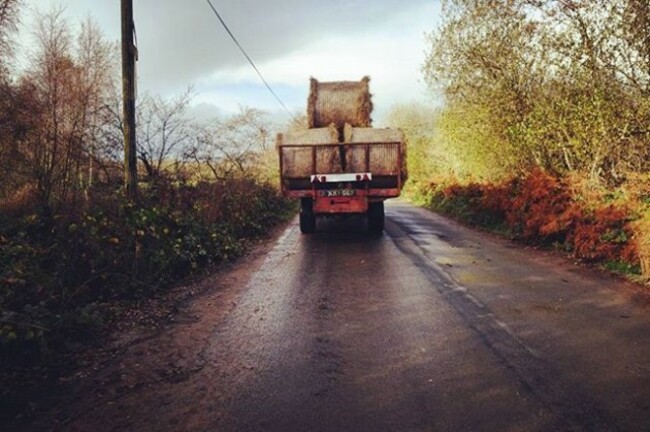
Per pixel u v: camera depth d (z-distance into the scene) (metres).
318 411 3.54
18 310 5.11
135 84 8.29
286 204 22.45
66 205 7.34
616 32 10.02
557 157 13.36
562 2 10.88
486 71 14.55
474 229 14.72
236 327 5.49
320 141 12.00
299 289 7.21
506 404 3.58
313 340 5.03
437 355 4.56
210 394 3.84
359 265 8.98
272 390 3.89
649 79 9.85
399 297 6.66
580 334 5.05
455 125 17.33
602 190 10.20
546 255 9.76
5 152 9.97
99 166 10.52
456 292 6.88
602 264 8.47
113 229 6.89
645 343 4.76
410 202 32.47
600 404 3.56
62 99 11.18
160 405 3.68
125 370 4.33
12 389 3.96
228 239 10.51
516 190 13.91
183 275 8.12
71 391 3.93
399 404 3.62
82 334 5.14
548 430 3.22
